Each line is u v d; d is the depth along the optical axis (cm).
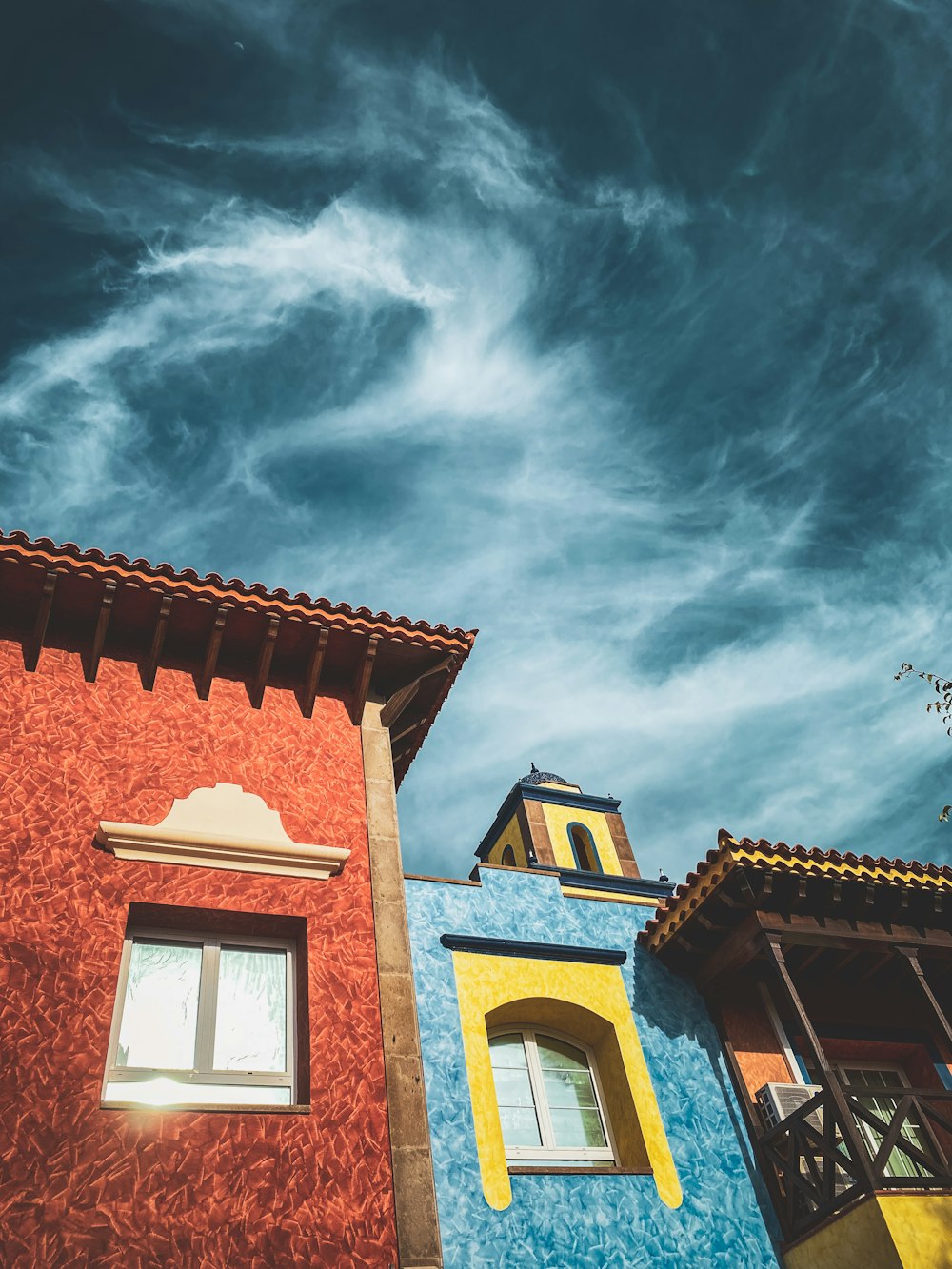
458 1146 831
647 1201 860
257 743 921
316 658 975
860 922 1023
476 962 979
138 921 779
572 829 1691
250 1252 621
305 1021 762
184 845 805
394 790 941
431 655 1024
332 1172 675
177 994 762
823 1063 866
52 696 866
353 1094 721
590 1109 956
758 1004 1062
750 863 963
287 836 856
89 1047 675
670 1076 967
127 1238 602
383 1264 643
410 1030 771
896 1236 750
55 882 748
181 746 885
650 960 1069
